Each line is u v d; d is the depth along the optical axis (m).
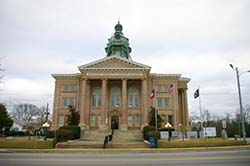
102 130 54.81
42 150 27.61
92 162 15.49
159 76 63.66
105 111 57.94
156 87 63.41
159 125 53.38
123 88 58.72
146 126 49.00
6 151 27.47
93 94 62.38
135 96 62.00
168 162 15.35
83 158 18.48
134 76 59.25
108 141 40.69
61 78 64.31
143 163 14.88
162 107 62.19
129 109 61.12
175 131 52.00
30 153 25.66
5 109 64.62
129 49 78.50
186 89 66.44
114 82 62.94
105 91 58.88
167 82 63.78
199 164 14.09
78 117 56.25
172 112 61.72
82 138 49.78
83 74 59.56
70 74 63.72
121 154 23.77
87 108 59.72
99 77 59.28
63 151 27.16
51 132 52.12
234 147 30.00
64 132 42.38
